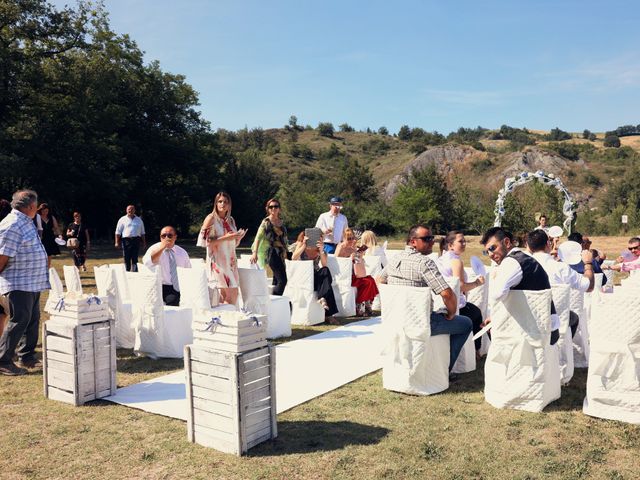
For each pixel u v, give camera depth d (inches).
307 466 135.9
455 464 136.3
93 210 1241.4
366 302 344.2
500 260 210.8
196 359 149.0
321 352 248.8
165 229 275.6
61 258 724.0
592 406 168.2
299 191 1732.3
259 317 149.8
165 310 250.8
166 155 1349.7
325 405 180.4
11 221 214.5
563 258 261.1
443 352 195.0
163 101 1368.1
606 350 164.2
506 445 147.4
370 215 1398.9
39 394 195.2
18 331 217.9
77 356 181.9
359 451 144.2
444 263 238.4
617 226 1240.8
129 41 1327.5
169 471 134.7
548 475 130.2
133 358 246.4
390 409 176.2
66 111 1058.1
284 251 332.5
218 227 268.5
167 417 171.2
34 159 1029.8
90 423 166.7
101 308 190.4
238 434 141.8
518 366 173.6
